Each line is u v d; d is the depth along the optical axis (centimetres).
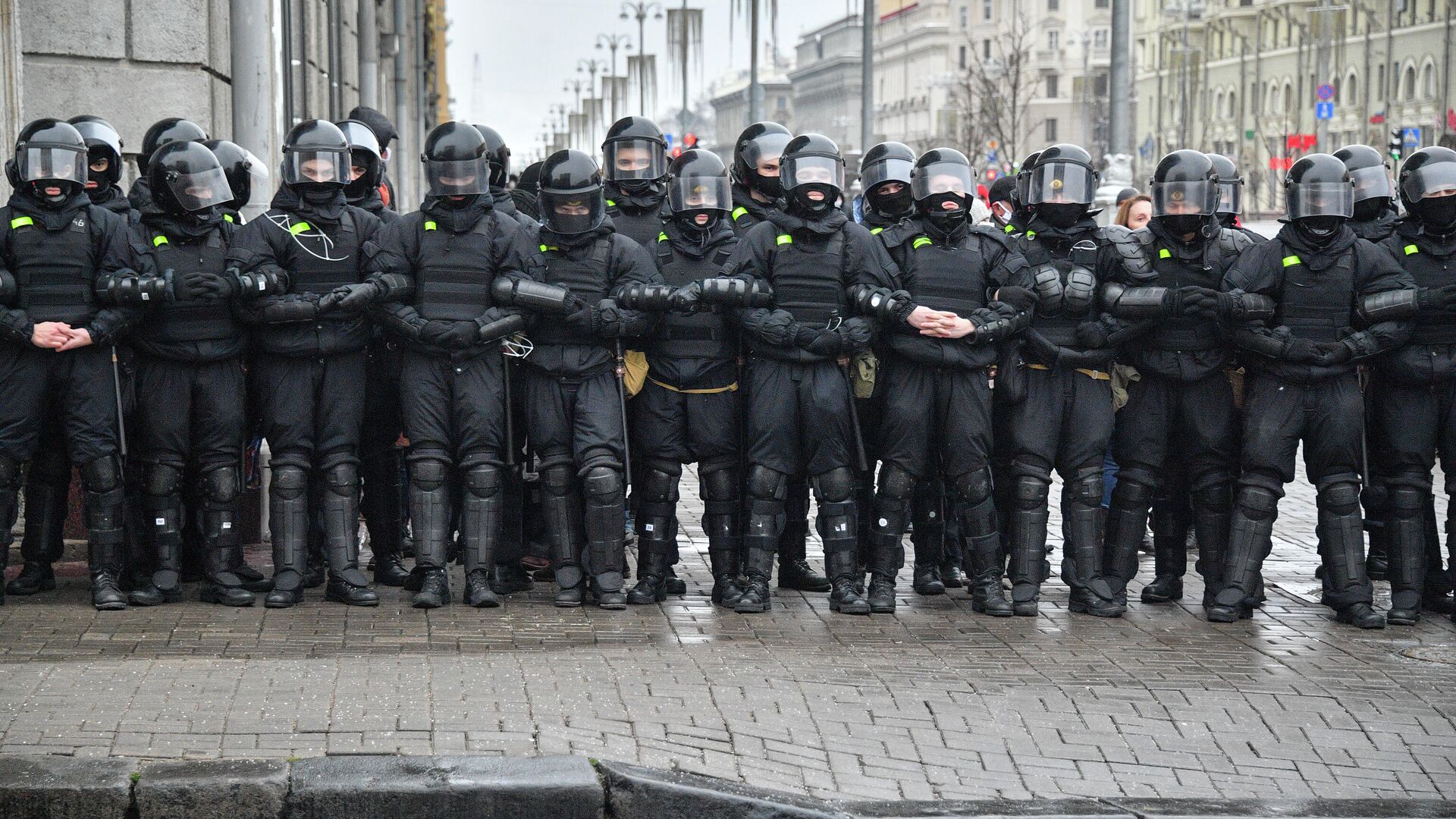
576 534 794
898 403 783
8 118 992
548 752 530
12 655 658
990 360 777
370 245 770
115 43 1169
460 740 537
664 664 652
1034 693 631
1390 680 662
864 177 824
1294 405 774
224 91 1259
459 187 751
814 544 1008
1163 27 9575
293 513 775
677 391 788
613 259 777
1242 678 662
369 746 529
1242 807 519
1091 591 789
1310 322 765
